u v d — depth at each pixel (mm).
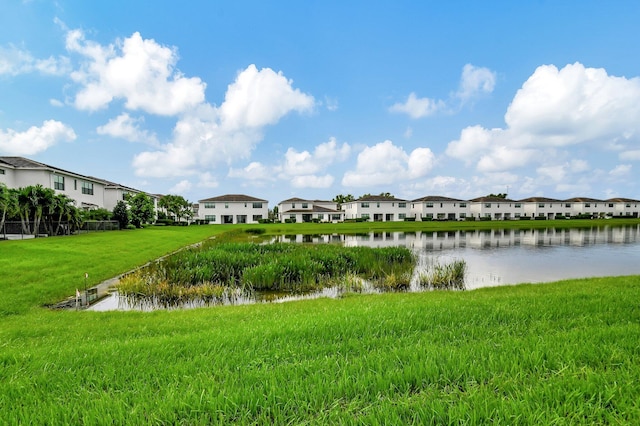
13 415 2320
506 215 85250
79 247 18016
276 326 4762
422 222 67062
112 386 2785
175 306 9648
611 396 2207
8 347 4391
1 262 12625
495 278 13914
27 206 23609
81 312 7586
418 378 2627
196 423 2156
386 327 4477
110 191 49250
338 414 2152
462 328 4324
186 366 3139
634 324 4156
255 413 2295
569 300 6254
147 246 20875
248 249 16953
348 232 42688
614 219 82750
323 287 12086
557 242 29422
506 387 2451
